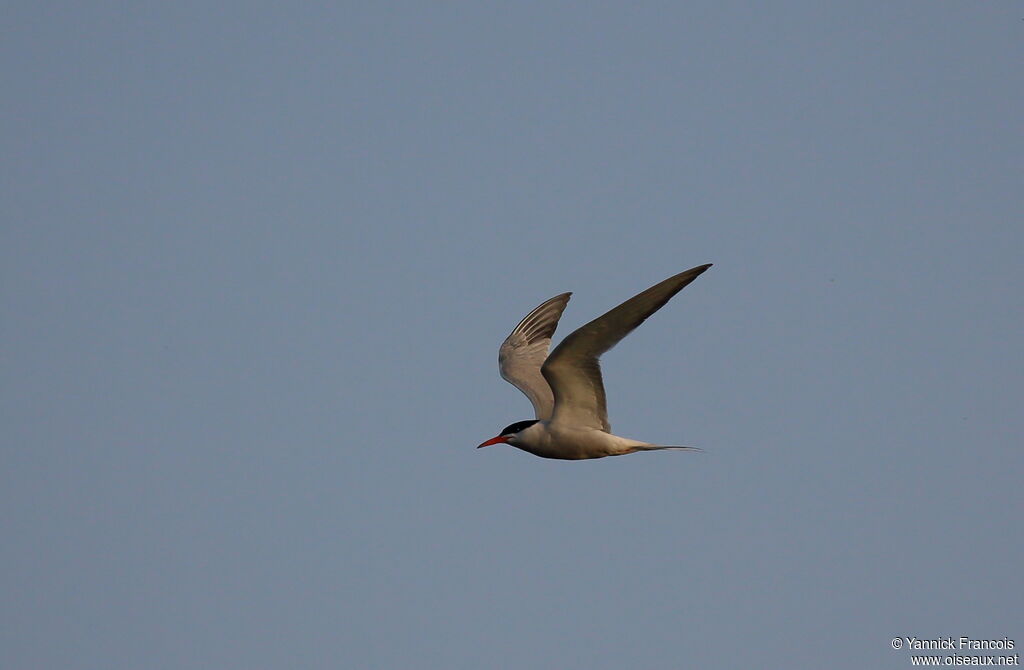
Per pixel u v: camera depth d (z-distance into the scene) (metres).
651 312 15.81
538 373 19.22
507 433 17.59
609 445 17.12
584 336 16.05
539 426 17.42
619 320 15.88
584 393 16.91
